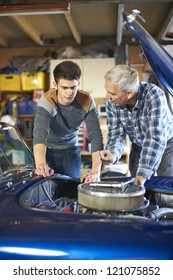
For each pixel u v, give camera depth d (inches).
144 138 65.2
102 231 32.5
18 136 72.4
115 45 181.2
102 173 145.7
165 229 33.1
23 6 108.7
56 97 67.5
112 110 71.7
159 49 49.1
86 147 165.2
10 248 31.5
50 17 146.6
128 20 53.5
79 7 133.7
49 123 67.9
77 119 71.8
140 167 58.7
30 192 49.7
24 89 175.8
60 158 81.3
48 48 187.6
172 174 79.4
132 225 33.8
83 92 70.3
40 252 31.1
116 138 73.1
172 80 45.3
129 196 41.8
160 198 56.2
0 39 176.1
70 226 33.7
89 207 42.8
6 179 54.7
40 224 34.3
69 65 59.7
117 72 59.1
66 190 61.2
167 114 71.6
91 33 179.6
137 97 65.1
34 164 67.6
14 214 37.3
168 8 129.3
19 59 179.8
